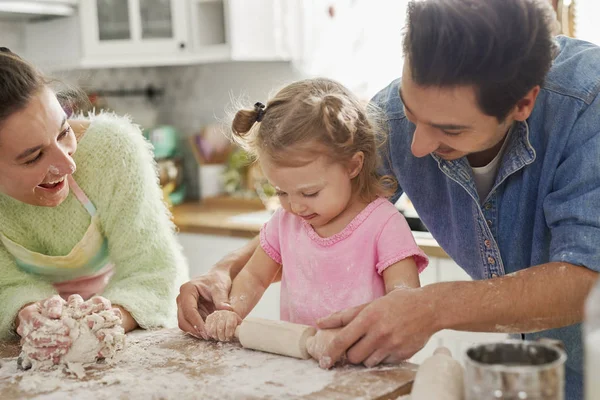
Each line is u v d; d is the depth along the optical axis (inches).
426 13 36.8
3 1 107.3
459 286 40.6
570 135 43.0
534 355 30.7
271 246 53.9
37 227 56.3
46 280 58.4
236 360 43.6
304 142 45.6
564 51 45.2
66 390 40.3
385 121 52.1
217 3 120.2
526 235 47.8
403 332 39.4
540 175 45.4
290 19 117.6
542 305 39.4
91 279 60.2
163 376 41.4
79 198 56.3
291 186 46.9
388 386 38.0
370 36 115.2
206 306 52.0
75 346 43.9
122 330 45.7
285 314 52.6
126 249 56.5
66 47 124.3
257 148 48.5
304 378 39.7
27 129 46.1
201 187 131.0
